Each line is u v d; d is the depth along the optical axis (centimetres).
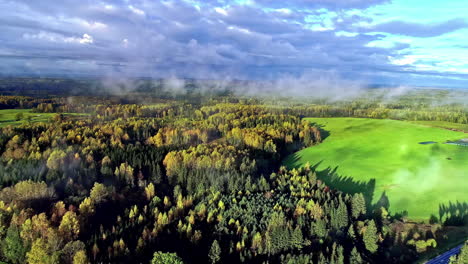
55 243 6138
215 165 11212
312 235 7231
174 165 11081
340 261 6084
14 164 10650
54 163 10581
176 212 8038
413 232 7456
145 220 7756
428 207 8600
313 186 9919
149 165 11425
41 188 8275
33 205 7981
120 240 6481
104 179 10138
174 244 7031
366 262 6412
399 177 10919
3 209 7131
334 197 8975
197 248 6944
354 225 7588
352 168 12200
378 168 12019
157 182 10369
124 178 10188
